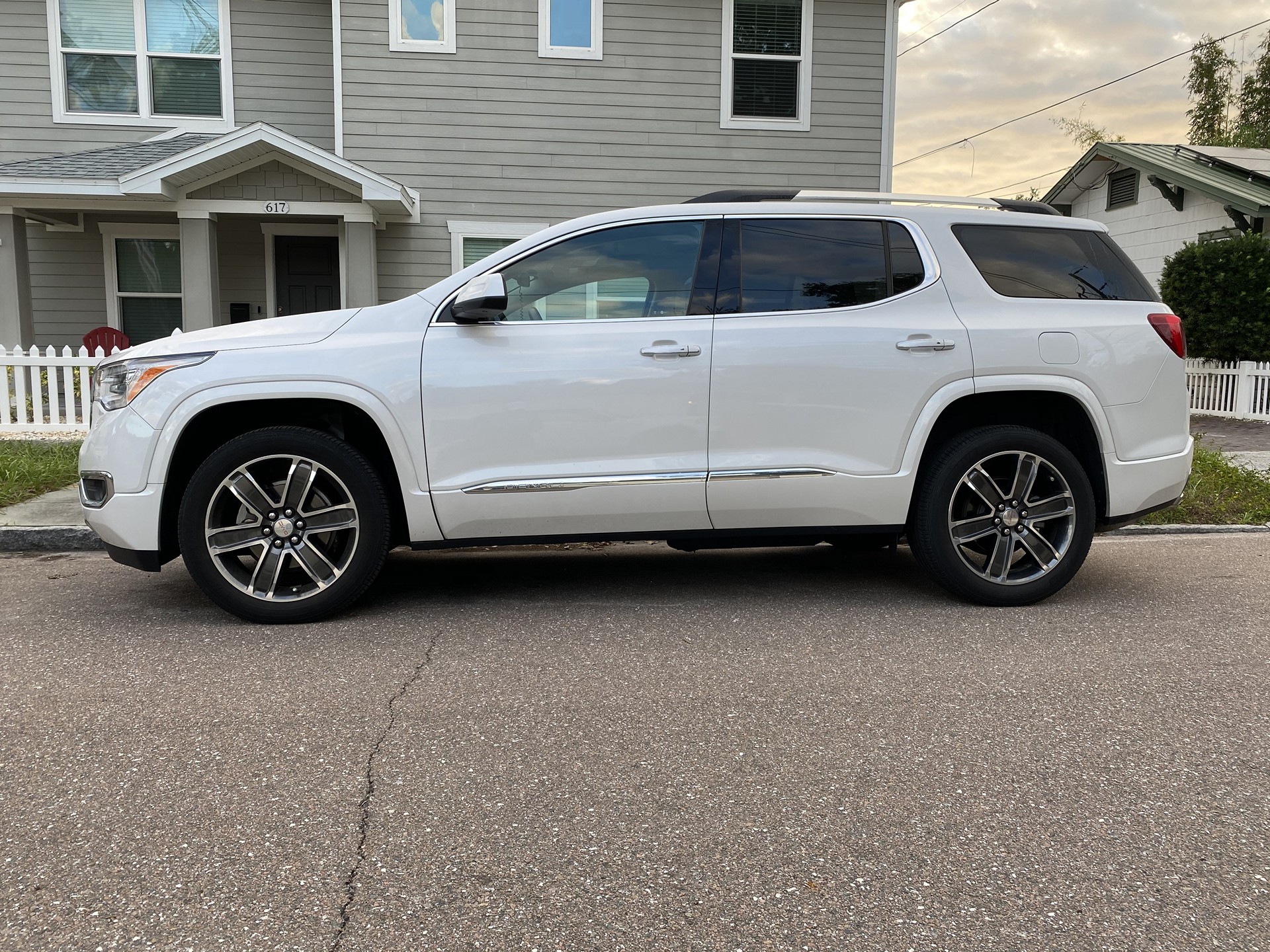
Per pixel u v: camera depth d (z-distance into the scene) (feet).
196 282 39.27
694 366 14.20
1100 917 6.92
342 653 12.81
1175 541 21.38
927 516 14.87
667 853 7.77
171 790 8.79
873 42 44.09
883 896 7.19
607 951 6.54
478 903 7.07
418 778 9.06
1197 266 52.24
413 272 42.93
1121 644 13.30
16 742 9.83
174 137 43.42
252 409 14.47
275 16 44.50
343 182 38.55
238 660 12.51
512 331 14.23
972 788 8.91
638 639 13.48
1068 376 14.80
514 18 42.19
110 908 6.95
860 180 44.70
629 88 43.11
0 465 26.12
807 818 8.35
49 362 33.01
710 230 14.82
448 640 13.43
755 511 14.61
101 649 12.98
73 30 43.62
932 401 14.62
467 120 42.45
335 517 14.14
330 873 7.45
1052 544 15.26
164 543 14.08
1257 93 141.38
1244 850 7.83
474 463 14.07
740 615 14.80
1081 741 9.98
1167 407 15.37
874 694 11.34
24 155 43.86
